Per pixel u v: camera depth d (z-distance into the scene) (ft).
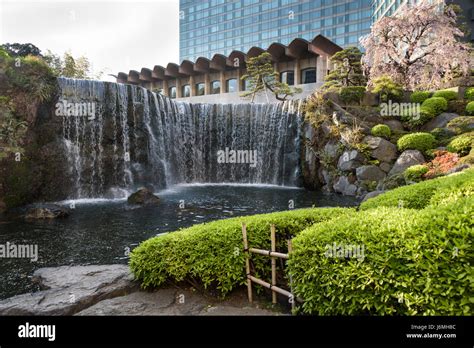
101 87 54.24
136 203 44.37
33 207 38.55
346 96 64.18
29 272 21.61
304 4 203.92
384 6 157.17
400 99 66.69
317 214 17.92
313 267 11.92
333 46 108.27
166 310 14.16
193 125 73.26
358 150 53.01
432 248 9.93
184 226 33.17
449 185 19.20
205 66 135.54
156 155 62.44
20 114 45.03
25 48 81.25
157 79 155.43
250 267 15.53
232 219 18.25
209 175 75.00
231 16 230.27
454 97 61.57
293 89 105.81
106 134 54.19
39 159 45.96
